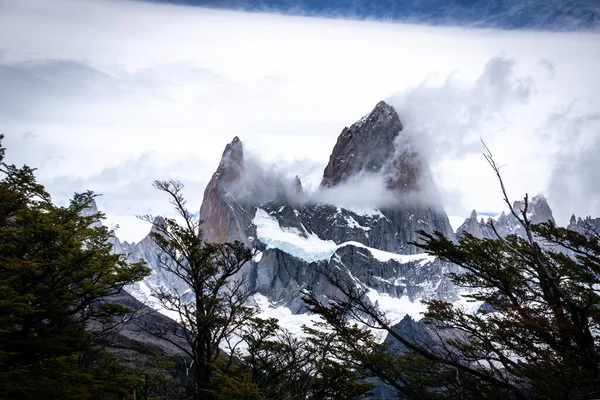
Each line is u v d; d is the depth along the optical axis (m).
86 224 30.34
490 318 24.20
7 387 23.06
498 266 25.17
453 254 25.44
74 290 31.28
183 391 35.62
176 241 30.00
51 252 28.06
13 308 24.42
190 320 28.66
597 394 19.83
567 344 22.16
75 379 27.66
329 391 30.12
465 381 25.19
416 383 26.88
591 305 22.30
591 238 26.19
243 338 30.88
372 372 26.56
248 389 25.44
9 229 26.86
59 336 28.03
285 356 30.06
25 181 29.89
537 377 20.50
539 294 25.03
